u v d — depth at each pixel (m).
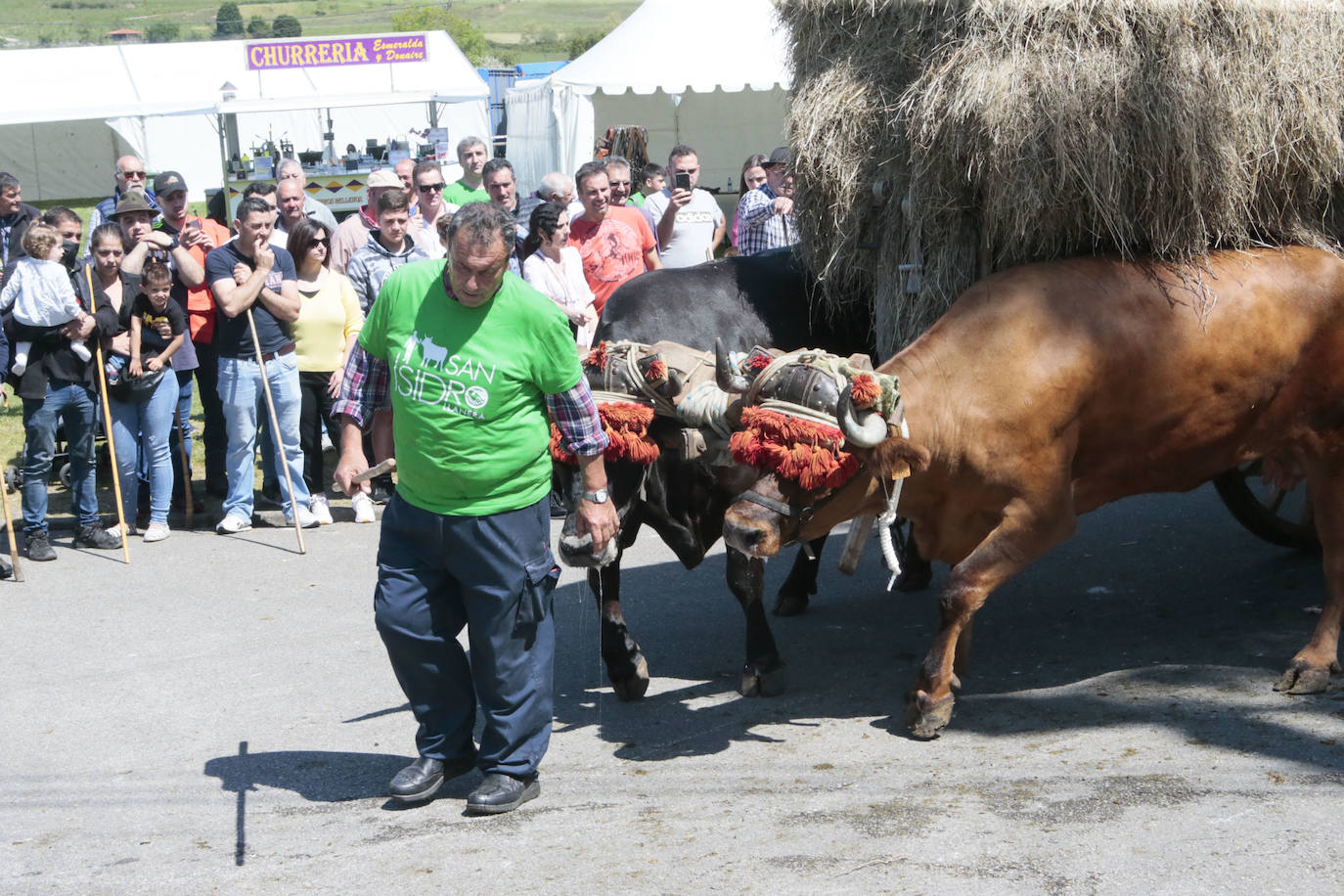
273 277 8.22
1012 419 4.50
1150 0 4.59
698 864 3.76
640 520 5.06
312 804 4.41
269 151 16.80
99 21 139.50
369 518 8.57
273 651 6.14
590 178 8.01
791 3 5.35
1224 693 4.89
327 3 150.88
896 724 4.86
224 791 4.56
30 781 4.73
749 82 16.28
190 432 8.63
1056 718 4.78
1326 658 4.87
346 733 5.10
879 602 6.45
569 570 7.14
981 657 5.55
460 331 3.99
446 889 3.70
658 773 4.52
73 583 7.38
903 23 4.95
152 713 5.40
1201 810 3.89
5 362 7.57
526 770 4.28
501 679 4.20
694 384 4.76
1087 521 7.58
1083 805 3.98
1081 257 4.83
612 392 4.70
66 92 24.12
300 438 8.68
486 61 82.06
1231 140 4.71
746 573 5.18
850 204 5.16
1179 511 7.67
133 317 8.01
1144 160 4.61
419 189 9.12
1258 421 5.02
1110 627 5.81
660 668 5.70
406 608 4.20
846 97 5.08
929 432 4.47
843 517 4.48
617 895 3.60
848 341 5.65
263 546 8.06
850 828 3.94
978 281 4.87
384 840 4.07
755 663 5.24
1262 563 6.56
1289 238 5.14
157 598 7.06
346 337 8.60
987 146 4.64
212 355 8.66
